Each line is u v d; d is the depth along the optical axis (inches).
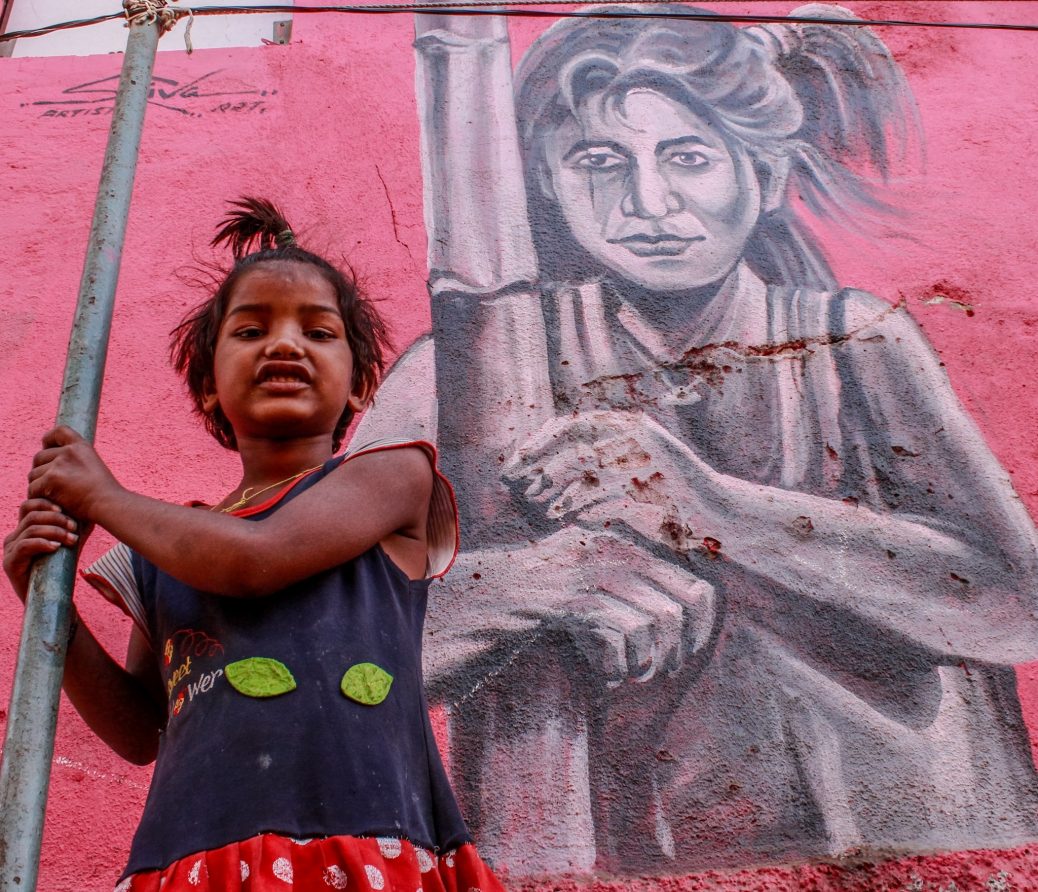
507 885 76.4
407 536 65.7
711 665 86.0
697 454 98.1
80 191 118.6
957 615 88.6
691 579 90.4
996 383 102.6
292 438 69.0
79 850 79.0
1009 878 75.2
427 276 110.4
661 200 116.6
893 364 103.7
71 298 110.3
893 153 121.3
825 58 129.5
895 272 111.0
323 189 117.4
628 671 85.8
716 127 123.3
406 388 102.0
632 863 77.1
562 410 101.0
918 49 130.3
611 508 94.7
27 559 58.7
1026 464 97.3
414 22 132.6
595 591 89.9
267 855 49.3
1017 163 120.3
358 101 125.0
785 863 76.7
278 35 136.4
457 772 81.4
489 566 91.5
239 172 119.0
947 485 96.1
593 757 81.8
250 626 57.7
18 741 53.7
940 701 84.0
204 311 82.7
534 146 121.2
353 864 49.6
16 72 130.8
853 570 91.0
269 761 52.6
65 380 64.2
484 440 99.1
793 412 100.7
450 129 122.6
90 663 66.1
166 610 61.5
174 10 85.0
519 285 109.7
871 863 76.2
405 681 58.5
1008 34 132.0
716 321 107.1
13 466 98.8
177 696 57.6
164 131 122.6
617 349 105.1
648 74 127.6
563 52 129.2
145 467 98.4
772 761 81.3
